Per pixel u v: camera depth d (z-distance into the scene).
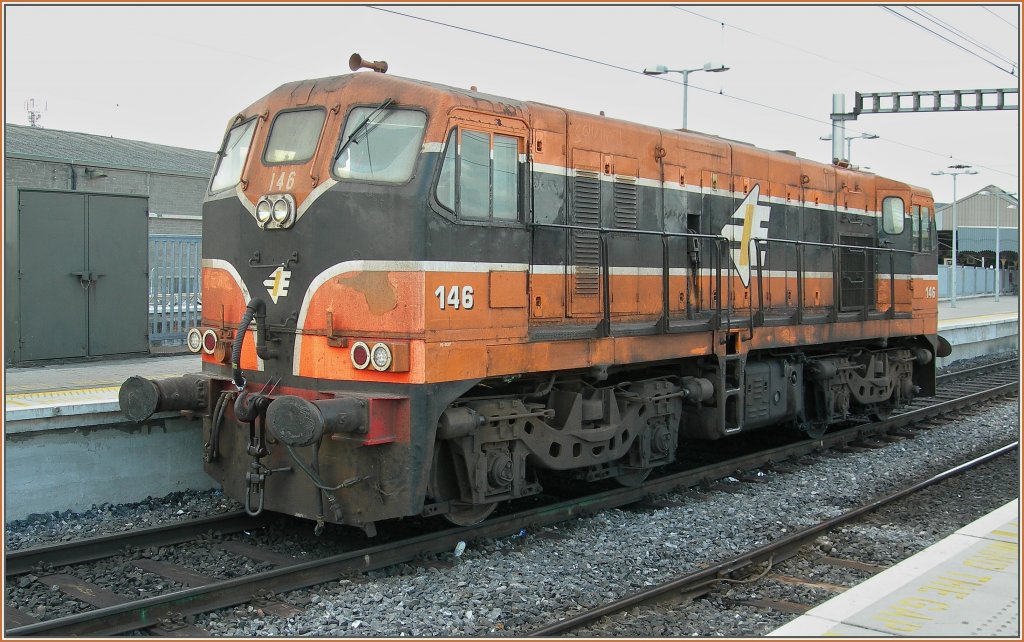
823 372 12.43
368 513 7.01
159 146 36.62
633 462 9.45
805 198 12.48
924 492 10.01
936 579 5.85
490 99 7.70
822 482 10.55
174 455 9.36
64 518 8.38
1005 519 7.37
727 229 10.90
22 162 24.70
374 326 6.95
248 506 7.38
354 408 6.70
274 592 6.38
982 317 31.94
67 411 8.42
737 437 13.41
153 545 7.51
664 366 10.44
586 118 8.80
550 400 8.58
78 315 13.05
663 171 9.89
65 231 12.86
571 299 8.48
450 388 7.09
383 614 6.09
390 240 6.89
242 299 7.80
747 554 7.35
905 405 15.62
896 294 14.34
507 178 7.80
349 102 7.42
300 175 7.42
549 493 9.66
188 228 27.17
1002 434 14.01
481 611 6.21
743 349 10.69
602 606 6.23
